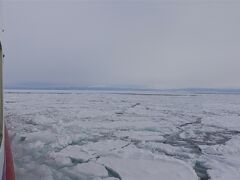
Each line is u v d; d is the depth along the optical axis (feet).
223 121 45.75
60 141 28.07
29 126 36.68
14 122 39.73
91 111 56.03
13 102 77.20
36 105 68.13
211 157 24.04
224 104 84.33
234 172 19.80
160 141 30.53
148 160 22.00
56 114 49.80
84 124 39.37
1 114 13.51
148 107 68.95
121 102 84.84
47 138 29.32
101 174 18.95
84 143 28.30
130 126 38.96
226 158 23.58
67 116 47.32
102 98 104.63
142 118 47.32
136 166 20.54
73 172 19.47
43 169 19.74
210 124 42.60
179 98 115.34
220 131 37.22
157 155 23.16
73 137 30.07
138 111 58.39
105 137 31.37
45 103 75.00
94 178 18.33
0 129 13.24
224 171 20.01
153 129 37.52
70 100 89.92
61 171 19.83
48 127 36.14
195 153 25.57
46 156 23.09
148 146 27.35
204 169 21.06
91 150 25.02
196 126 40.83
